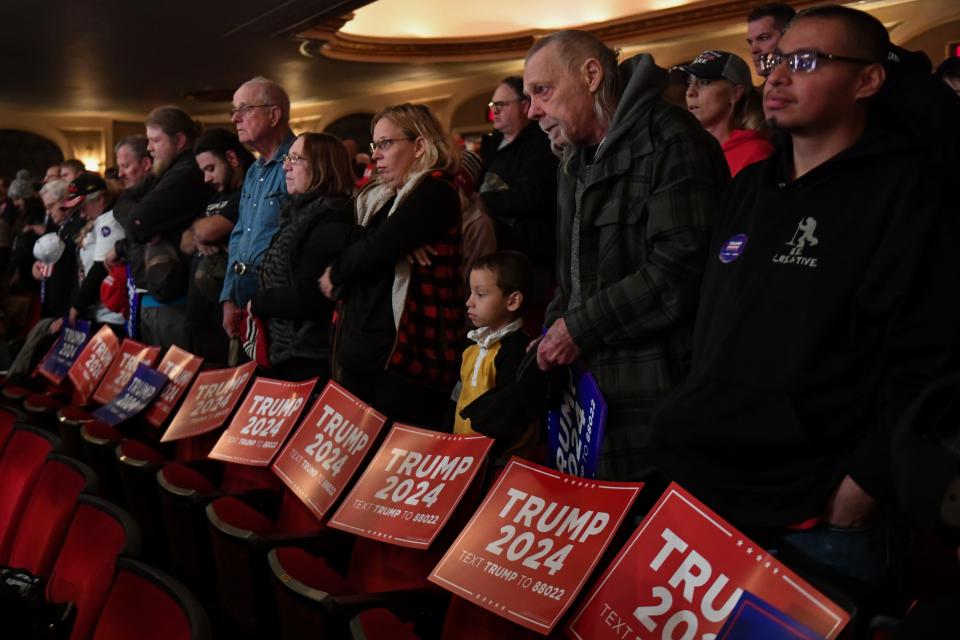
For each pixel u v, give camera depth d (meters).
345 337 2.74
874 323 1.46
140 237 3.92
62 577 1.99
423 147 2.73
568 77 2.00
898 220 1.42
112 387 3.99
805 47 1.52
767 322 1.53
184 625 1.44
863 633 1.30
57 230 5.85
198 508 2.46
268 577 2.10
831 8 1.54
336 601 1.76
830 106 1.52
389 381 2.68
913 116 1.52
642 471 1.88
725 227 1.69
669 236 1.87
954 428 1.06
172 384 3.59
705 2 9.67
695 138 1.93
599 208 1.99
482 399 2.12
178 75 13.11
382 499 2.16
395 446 2.25
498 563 1.78
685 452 1.60
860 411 1.46
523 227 3.26
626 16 10.32
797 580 1.34
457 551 1.86
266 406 2.88
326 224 2.83
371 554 2.15
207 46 11.27
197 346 3.78
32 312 6.43
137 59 12.09
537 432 2.37
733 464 1.54
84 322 4.56
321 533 2.21
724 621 1.39
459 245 2.79
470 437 2.11
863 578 1.45
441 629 1.88
